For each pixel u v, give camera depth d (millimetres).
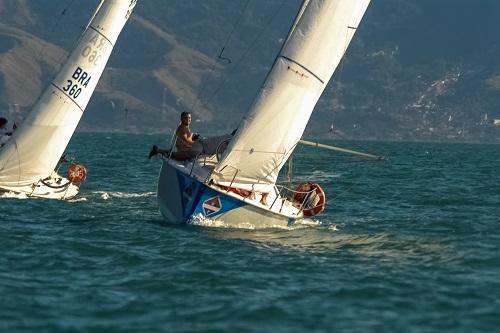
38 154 91062
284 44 73688
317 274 58438
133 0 94125
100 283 54469
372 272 59344
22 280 54562
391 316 48562
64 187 96062
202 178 74812
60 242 66938
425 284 55969
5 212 81375
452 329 46375
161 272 57656
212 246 66875
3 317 46750
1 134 94875
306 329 45781
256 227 76125
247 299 51312
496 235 77000
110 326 45719
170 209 76938
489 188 131375
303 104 74312
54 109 90750
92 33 92062
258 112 73562
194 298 51375
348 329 45875
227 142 76688
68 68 91062
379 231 78688
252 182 75125
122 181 129375
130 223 77375
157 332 44906
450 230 80062
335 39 73875
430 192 121438
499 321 47938
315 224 82062
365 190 123438
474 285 55969
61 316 47188
